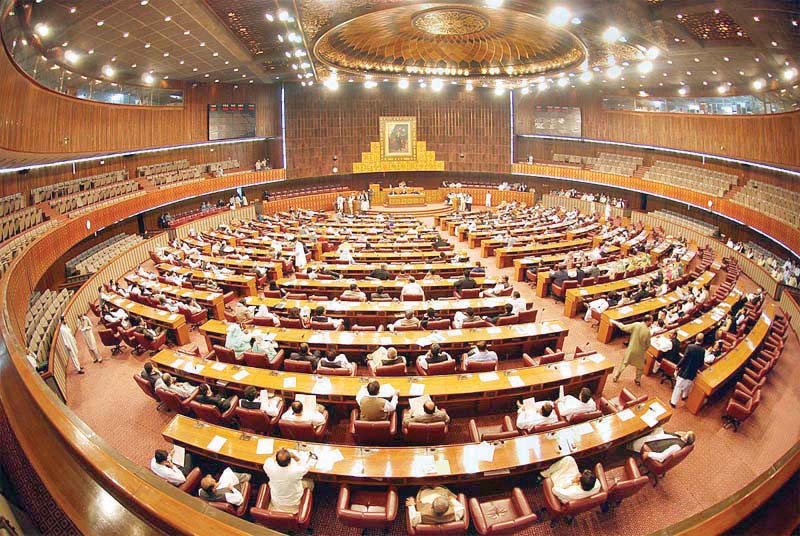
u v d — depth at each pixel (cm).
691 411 980
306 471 645
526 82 2895
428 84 3141
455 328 1240
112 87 1983
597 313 1381
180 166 2792
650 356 1122
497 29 2244
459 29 2208
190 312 1373
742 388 959
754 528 251
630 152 3197
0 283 970
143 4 1198
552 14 1438
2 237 1393
